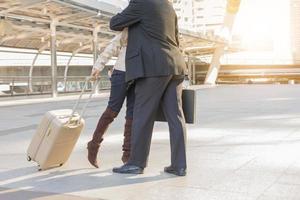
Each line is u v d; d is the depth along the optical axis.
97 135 5.47
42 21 25.56
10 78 31.38
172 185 4.61
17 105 19.67
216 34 44.28
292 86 39.16
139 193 4.34
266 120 10.82
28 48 34.00
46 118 5.43
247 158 5.94
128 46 5.01
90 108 16.58
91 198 4.21
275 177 4.84
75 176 5.11
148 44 4.90
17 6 21.44
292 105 15.83
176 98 5.06
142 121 5.09
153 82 4.93
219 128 9.39
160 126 9.95
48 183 4.81
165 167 5.29
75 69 43.81
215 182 4.68
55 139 5.28
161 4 4.92
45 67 40.47
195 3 60.78
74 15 25.12
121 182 4.79
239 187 4.46
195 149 6.75
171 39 5.00
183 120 5.10
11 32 26.84
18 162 5.99
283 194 4.17
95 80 5.49
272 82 58.34
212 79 45.44
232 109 14.57
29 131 9.66
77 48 38.69
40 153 5.42
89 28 29.22
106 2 24.58
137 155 5.16
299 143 7.11
